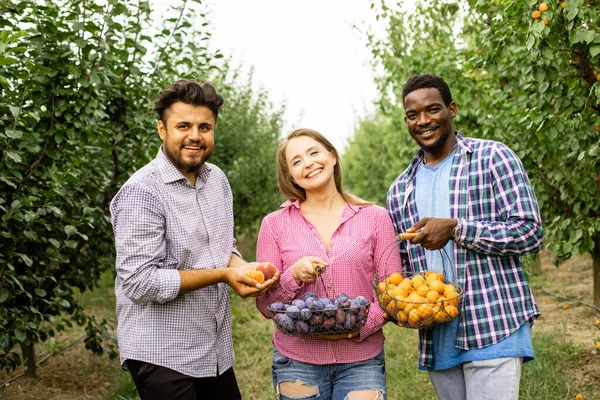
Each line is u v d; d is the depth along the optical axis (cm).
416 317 232
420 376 468
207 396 278
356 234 272
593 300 584
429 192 274
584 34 322
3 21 391
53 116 419
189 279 242
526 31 390
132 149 495
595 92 344
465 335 255
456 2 636
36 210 425
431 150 272
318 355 263
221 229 272
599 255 570
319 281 268
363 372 261
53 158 423
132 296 243
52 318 429
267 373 519
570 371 437
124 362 261
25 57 409
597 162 416
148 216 246
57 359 559
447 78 615
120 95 471
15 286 412
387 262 272
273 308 245
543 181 543
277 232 283
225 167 941
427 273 256
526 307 254
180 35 486
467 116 625
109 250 513
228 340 276
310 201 286
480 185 261
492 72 473
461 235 245
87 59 426
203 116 255
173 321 252
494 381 249
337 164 288
